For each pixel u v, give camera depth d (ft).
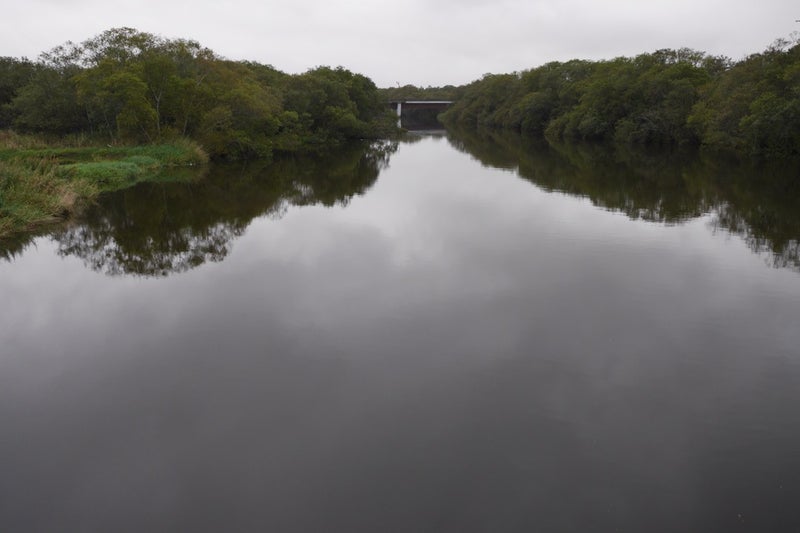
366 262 51.52
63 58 156.56
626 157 160.25
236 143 155.94
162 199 90.48
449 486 22.12
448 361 32.24
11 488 22.52
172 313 40.14
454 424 26.17
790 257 51.67
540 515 20.52
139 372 31.65
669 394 28.50
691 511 20.58
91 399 28.99
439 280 45.93
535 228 64.59
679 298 41.42
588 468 23.02
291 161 156.35
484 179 111.24
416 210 77.25
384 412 27.25
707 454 23.76
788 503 20.94
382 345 34.42
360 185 104.83
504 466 23.22
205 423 26.68
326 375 30.94
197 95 147.02
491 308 39.91
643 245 56.34
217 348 34.50
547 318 38.01
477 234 61.77
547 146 210.59
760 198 84.84
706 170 123.34
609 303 40.50
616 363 31.76
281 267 50.55
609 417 26.55
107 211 80.07
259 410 27.66
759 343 33.96
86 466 23.79
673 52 235.20
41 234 65.67
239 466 23.54
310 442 25.04
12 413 27.84
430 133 311.68
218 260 53.36
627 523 20.10
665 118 198.70
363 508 21.03
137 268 51.42
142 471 23.40
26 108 151.02
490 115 371.97
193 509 21.18
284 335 36.06
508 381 29.99
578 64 304.09
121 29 149.69
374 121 261.65
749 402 27.66
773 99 131.03
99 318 39.42
